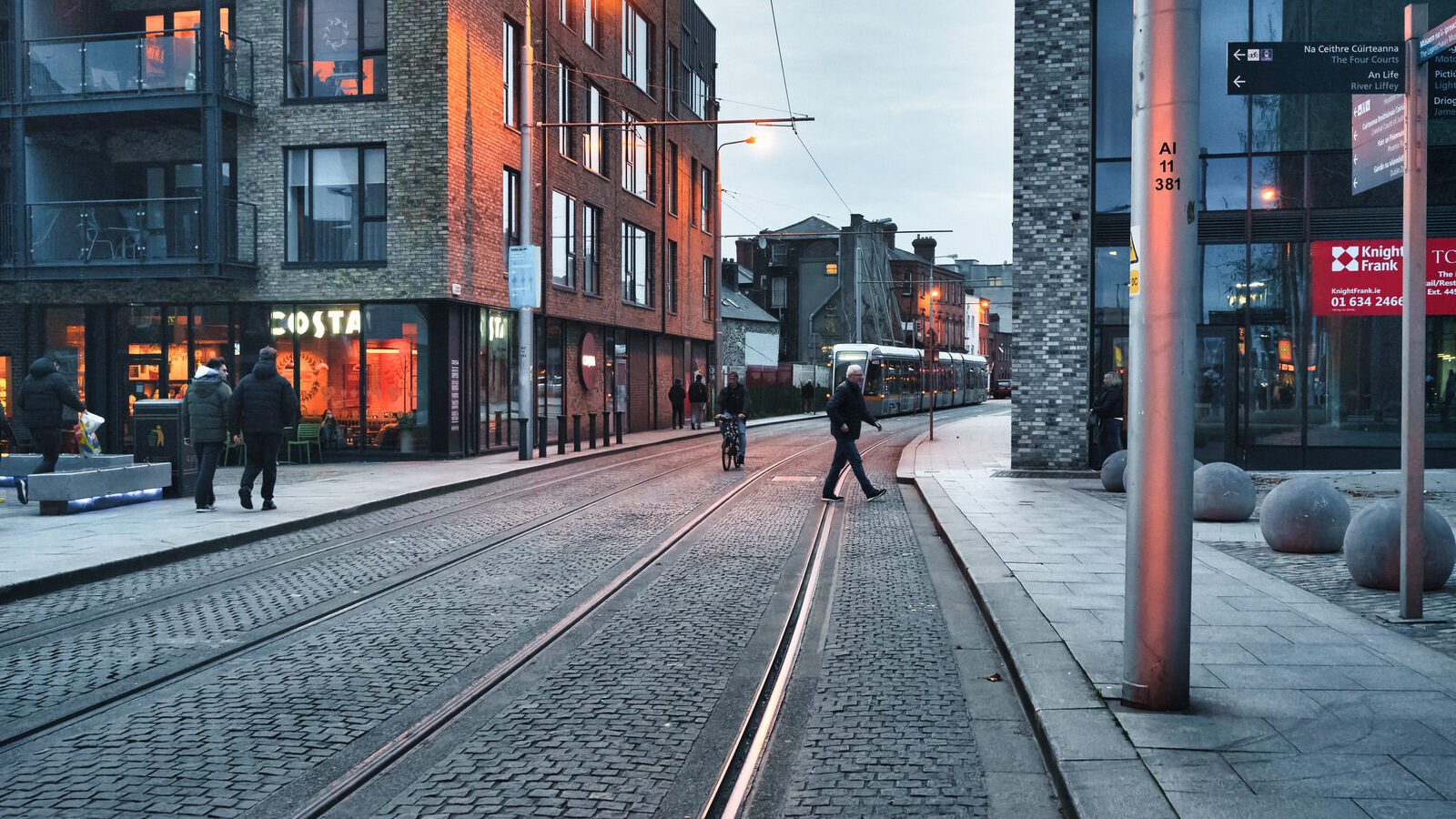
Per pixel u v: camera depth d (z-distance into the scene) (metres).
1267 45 6.12
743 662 5.98
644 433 30.83
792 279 69.12
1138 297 4.53
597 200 27.97
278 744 4.58
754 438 29.39
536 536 10.84
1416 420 6.34
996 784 4.08
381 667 5.85
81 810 3.86
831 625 6.88
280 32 20.38
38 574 8.05
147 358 20.92
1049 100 16.73
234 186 20.77
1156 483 4.50
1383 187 16.22
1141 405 4.54
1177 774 3.79
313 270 20.25
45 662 5.95
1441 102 6.54
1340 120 16.28
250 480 12.25
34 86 20.56
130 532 10.38
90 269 19.78
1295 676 5.05
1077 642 5.77
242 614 7.21
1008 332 115.44
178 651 6.21
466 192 20.59
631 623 6.96
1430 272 16.23
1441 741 4.11
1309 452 16.50
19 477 13.46
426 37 19.83
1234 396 16.64
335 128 20.16
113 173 21.31
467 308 21.02
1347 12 16.31
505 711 5.08
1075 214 16.70
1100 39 16.80
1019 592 7.25
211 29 19.55
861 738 4.66
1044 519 11.29
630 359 31.44
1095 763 3.92
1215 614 6.49
